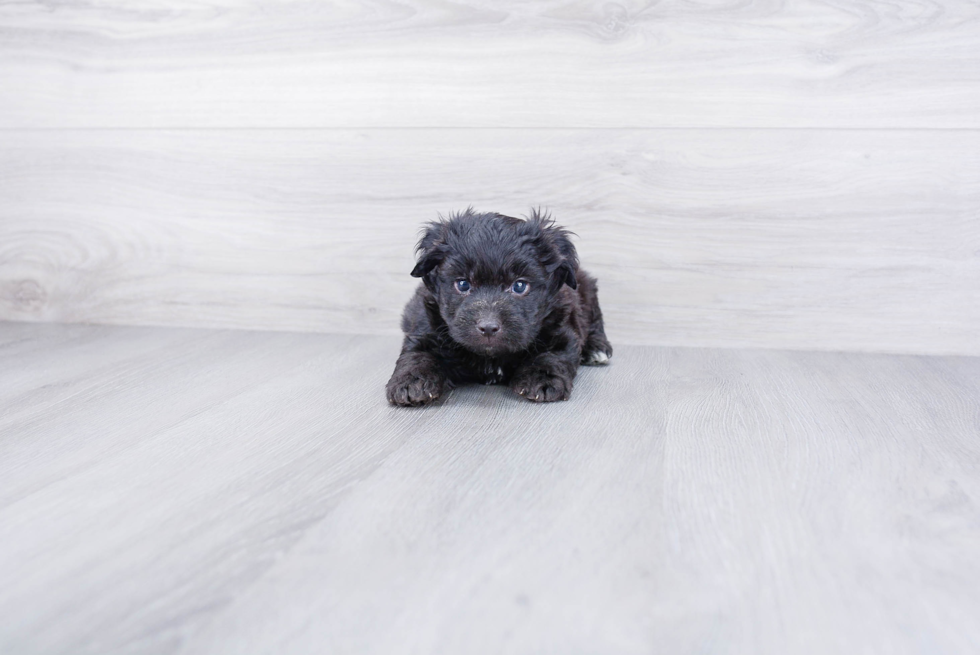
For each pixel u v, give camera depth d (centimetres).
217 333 86
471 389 68
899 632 36
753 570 41
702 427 58
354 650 34
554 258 68
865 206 77
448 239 68
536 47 78
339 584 40
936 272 77
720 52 76
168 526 45
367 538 44
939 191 75
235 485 49
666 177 79
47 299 89
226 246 86
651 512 46
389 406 63
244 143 84
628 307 81
